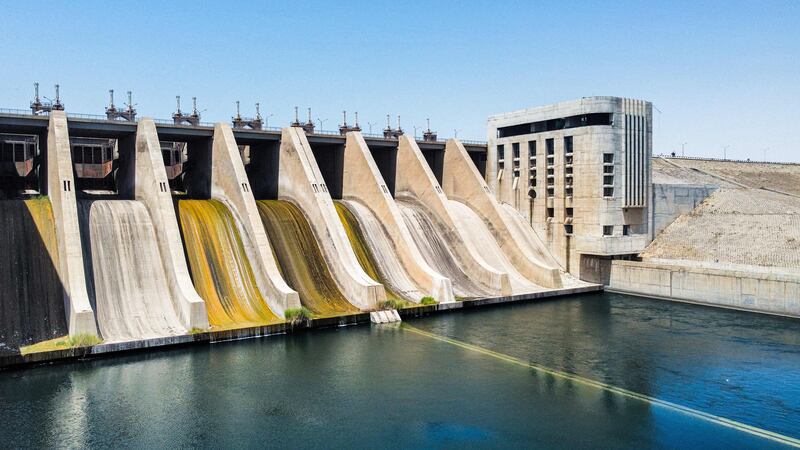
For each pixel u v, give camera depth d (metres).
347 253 55.59
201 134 57.81
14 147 57.94
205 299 47.72
